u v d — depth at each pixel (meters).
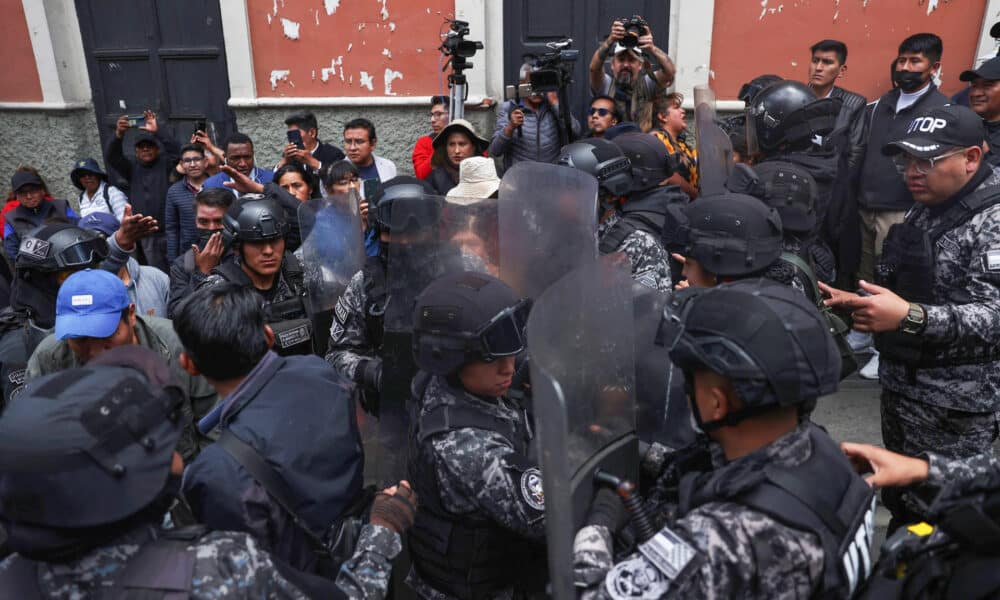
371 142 5.16
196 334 1.50
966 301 2.14
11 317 2.45
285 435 1.40
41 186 5.09
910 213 2.45
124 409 1.06
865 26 5.01
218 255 2.82
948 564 1.02
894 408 2.44
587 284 1.28
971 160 2.17
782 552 0.98
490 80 5.76
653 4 5.55
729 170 3.02
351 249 2.49
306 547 1.43
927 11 4.89
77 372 1.11
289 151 4.91
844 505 1.06
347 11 5.72
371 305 2.33
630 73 4.56
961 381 2.21
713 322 1.11
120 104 6.61
